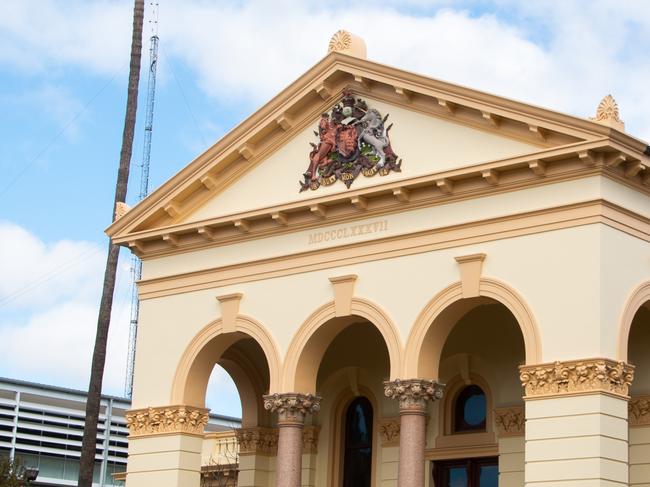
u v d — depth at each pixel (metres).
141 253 34.50
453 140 29.09
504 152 28.25
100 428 61.09
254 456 36.41
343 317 30.17
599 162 26.62
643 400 29.27
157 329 33.81
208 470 44.91
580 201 26.80
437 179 28.59
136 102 39.38
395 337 29.03
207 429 65.00
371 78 30.28
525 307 27.06
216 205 33.38
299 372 30.77
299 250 31.33
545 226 27.25
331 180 30.94
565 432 25.83
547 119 27.22
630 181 27.47
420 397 28.48
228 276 32.72
